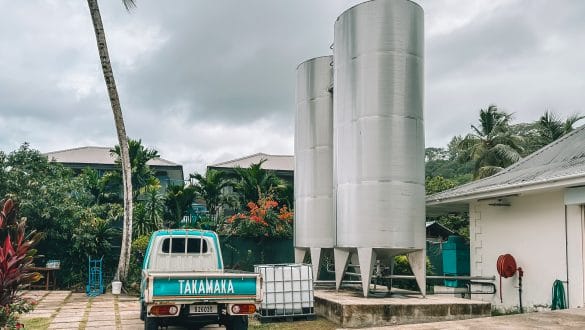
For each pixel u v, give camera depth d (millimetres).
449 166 55938
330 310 11938
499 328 7422
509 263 13812
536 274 13234
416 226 12648
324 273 21641
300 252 17406
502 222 14672
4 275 8070
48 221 19953
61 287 20438
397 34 12977
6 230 9031
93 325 11500
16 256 8219
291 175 36344
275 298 12211
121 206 24469
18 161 20344
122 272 19000
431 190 32656
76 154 34906
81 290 19906
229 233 23891
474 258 15867
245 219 23375
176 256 11414
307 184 17000
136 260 20781
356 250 13328
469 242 17719
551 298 12633
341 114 13625
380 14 13023
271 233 23406
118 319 12414
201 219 25078
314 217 16672
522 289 13703
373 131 12727
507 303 14289
